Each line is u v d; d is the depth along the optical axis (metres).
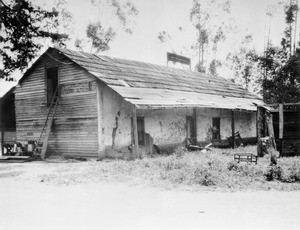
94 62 21.94
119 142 20.19
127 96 18.66
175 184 10.69
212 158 16.14
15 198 9.46
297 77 42.38
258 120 17.81
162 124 22.66
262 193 9.05
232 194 9.03
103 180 11.93
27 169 16.14
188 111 25.11
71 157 20.52
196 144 24.25
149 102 19.16
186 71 33.56
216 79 36.66
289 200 8.16
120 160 18.12
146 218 6.96
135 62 27.48
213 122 27.62
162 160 15.76
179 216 7.01
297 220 6.41
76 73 20.59
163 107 19.45
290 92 42.06
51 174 13.73
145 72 25.94
